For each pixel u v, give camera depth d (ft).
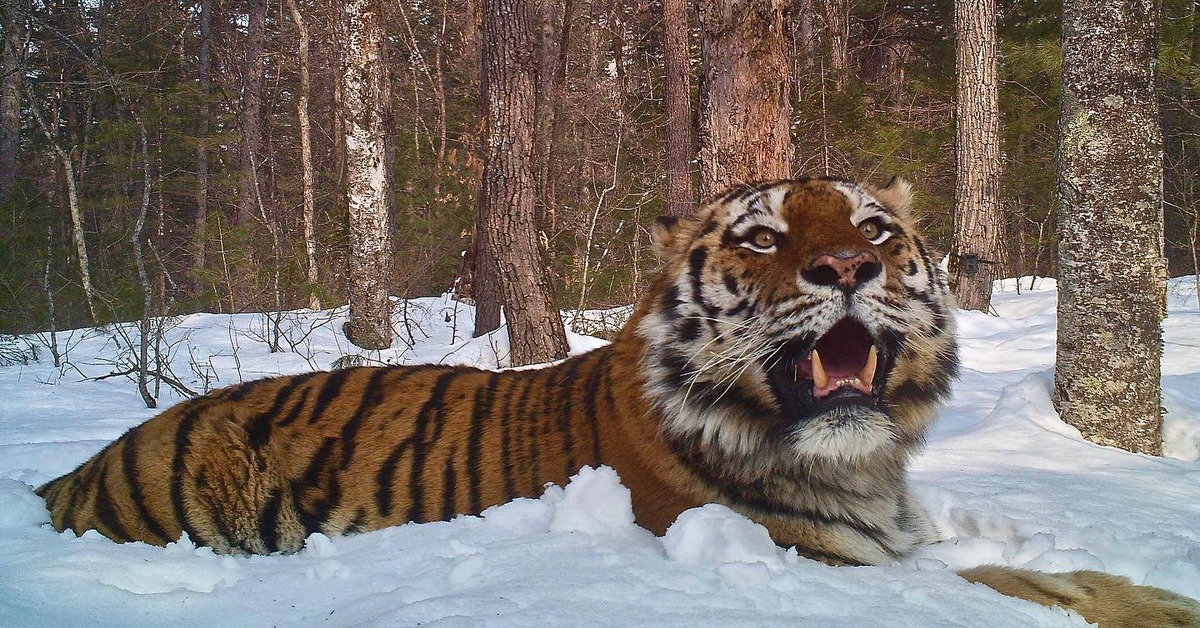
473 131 90.74
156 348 29.96
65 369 33.88
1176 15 51.03
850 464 10.74
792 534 10.44
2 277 47.78
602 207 60.80
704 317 10.82
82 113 83.66
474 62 87.71
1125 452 18.93
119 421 23.63
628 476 10.85
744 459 10.51
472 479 11.12
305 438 11.64
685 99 61.16
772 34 25.40
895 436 10.71
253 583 8.43
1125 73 19.45
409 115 100.01
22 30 70.95
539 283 33.65
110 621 7.43
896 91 84.23
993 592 8.59
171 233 80.02
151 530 11.14
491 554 8.79
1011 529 12.94
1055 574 9.78
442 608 7.18
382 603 7.68
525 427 11.43
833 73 74.28
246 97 84.89
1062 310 20.90
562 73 70.33
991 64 43.98
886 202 11.98
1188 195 47.50
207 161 85.61
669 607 7.32
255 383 12.71
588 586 7.67
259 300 49.11
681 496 10.63
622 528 10.02
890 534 11.07
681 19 60.59
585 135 77.77
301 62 73.26
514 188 33.17
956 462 17.98
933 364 11.35
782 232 10.87
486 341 38.50
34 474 15.80
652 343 11.09
